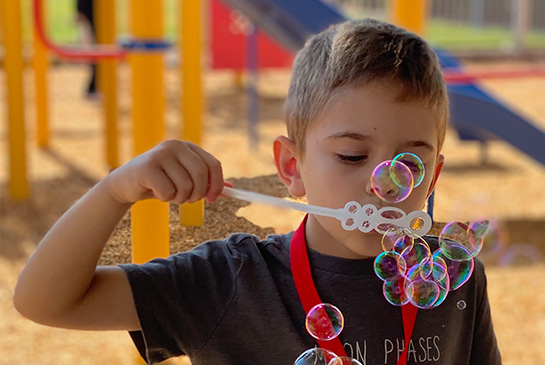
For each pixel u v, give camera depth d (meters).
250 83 5.46
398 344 1.14
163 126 2.93
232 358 1.11
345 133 1.05
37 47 5.30
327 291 1.13
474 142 5.76
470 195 4.47
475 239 1.25
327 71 1.08
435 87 1.10
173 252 1.35
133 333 1.09
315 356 1.06
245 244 1.17
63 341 2.79
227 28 7.28
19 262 3.44
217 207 1.37
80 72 8.49
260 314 1.11
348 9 11.14
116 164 4.95
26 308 1.02
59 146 5.49
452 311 1.19
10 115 4.29
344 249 1.14
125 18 10.67
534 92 7.78
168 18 11.66
